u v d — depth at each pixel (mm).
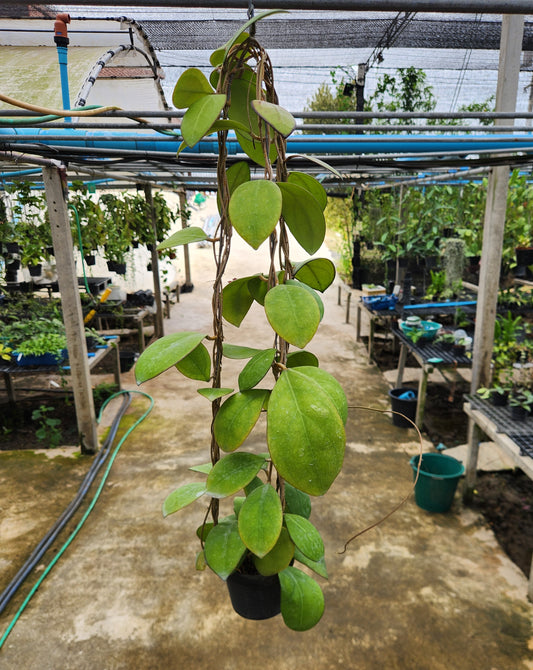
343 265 9680
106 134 2137
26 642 2270
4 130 2137
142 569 2709
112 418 4539
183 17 3426
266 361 887
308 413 759
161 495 3385
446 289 5426
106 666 2154
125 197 6098
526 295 5270
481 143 2209
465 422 4430
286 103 7402
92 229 5461
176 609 2449
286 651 2217
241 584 1062
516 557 2779
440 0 1123
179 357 832
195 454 3936
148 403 4934
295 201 887
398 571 2674
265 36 3973
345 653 2203
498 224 3342
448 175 4402
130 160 2555
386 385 5340
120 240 5902
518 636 2266
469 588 2549
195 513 3205
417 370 5738
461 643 2234
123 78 3596
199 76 846
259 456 966
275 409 770
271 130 952
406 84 6223
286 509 1075
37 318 5008
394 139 2078
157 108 4031
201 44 3977
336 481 3529
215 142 2184
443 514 3166
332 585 2582
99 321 6160
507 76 2783
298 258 12180
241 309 1115
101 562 2762
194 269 11828
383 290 6547
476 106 6699
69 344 3658
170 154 2414
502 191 3287
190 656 2197
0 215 5055
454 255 5230
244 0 1098
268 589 1060
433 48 4367
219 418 884
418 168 2762
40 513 3170
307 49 4391
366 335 7113
